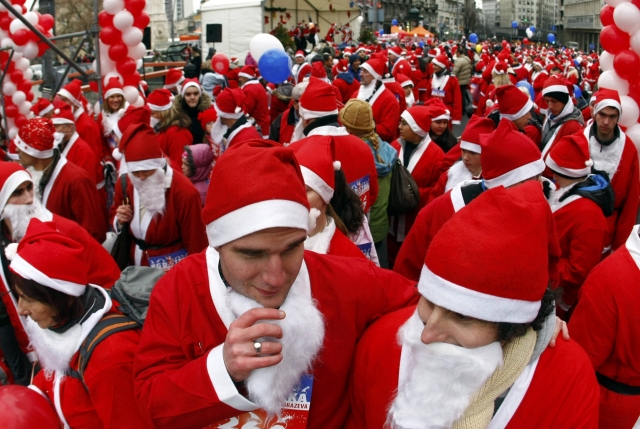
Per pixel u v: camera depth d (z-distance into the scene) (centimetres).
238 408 152
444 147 585
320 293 175
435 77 1291
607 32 589
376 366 172
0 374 368
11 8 700
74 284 208
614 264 235
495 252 141
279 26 2247
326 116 461
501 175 306
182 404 154
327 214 289
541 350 157
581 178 353
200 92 682
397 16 9388
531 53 3828
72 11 1399
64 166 425
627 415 241
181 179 390
